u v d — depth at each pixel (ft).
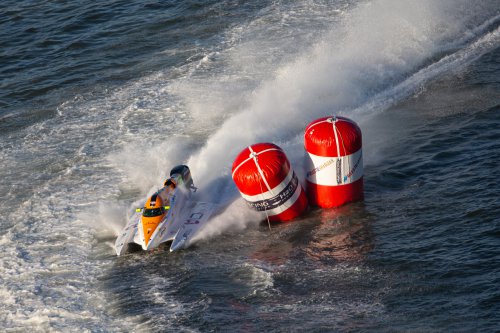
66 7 394.11
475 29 317.01
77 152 233.96
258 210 184.85
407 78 276.62
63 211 198.59
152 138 240.73
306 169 189.67
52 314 151.94
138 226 180.45
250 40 321.73
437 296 145.07
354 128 184.14
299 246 173.47
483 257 157.07
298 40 316.40
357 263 162.20
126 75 297.74
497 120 230.89
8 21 379.76
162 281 163.32
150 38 338.95
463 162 206.49
